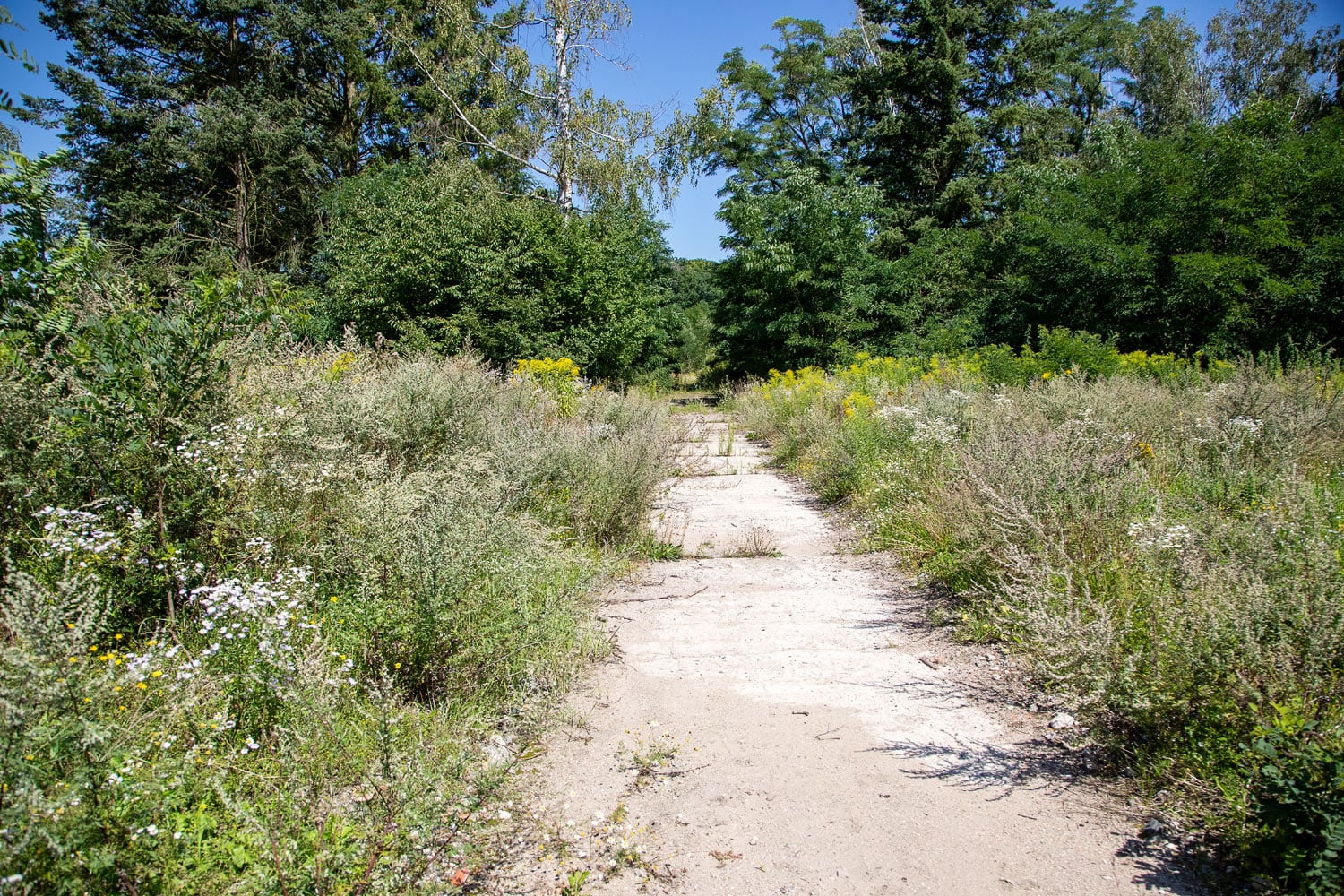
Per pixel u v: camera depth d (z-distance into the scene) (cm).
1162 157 1836
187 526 361
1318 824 218
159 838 219
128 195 2538
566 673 395
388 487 420
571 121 2381
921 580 562
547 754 325
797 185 2769
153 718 256
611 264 2316
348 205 2233
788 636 467
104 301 398
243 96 2705
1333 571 298
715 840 268
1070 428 598
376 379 665
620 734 345
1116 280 1877
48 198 389
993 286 2584
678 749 330
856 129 3628
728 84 2506
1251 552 334
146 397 359
